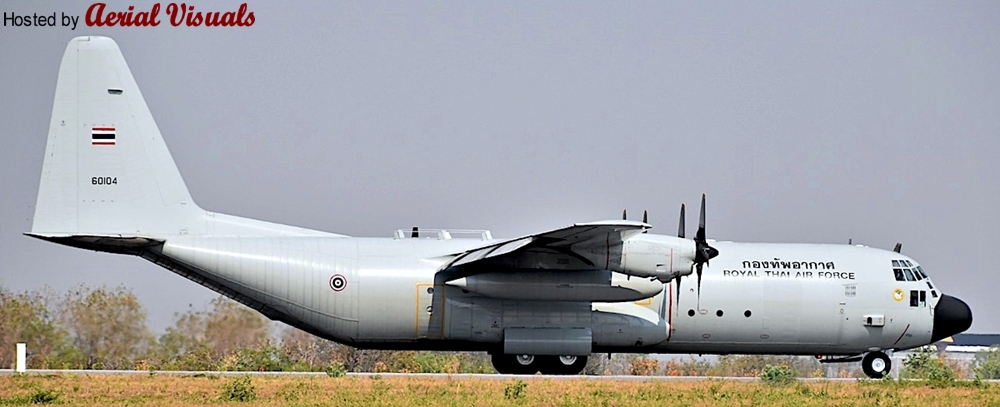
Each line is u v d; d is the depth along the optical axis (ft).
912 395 322.75
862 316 380.78
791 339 379.76
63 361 499.10
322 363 520.83
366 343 366.43
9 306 503.20
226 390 297.53
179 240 357.00
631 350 378.94
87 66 356.59
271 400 282.15
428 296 359.05
